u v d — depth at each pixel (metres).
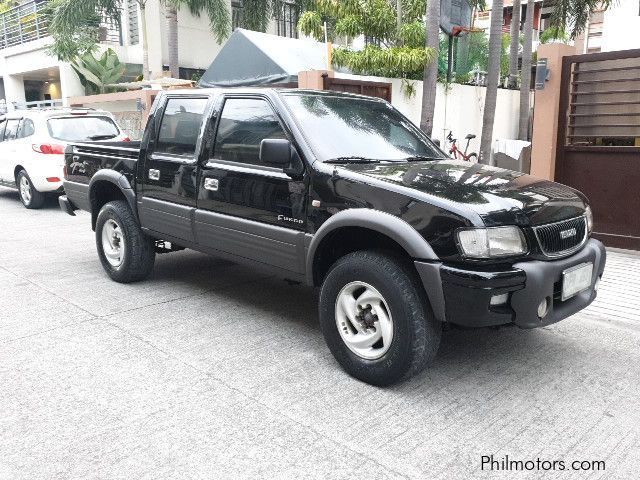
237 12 20.83
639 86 6.89
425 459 2.88
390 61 11.45
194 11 18.42
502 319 3.29
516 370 3.93
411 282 3.40
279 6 19.92
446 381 3.75
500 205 3.38
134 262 5.61
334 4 12.30
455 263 3.26
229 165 4.48
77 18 17.53
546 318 3.45
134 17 20.09
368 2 12.20
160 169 5.08
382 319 3.53
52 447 2.95
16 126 11.16
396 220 3.41
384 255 3.55
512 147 13.43
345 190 3.71
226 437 3.05
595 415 3.35
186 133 4.93
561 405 3.46
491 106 13.04
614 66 7.03
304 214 3.94
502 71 18.72
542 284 3.33
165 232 5.16
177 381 3.68
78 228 8.89
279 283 5.90
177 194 4.95
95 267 6.48
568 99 7.34
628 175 6.98
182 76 21.03
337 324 3.77
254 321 4.79
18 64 22.52
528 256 3.38
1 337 4.38
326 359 4.05
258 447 2.96
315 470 2.78
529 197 3.60
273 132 4.21
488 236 3.21
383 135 4.57
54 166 10.31
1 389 3.55
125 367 3.88
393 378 3.51
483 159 13.23
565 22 16.53
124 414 3.27
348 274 3.64
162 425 3.16
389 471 2.78
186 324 4.70
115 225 5.75
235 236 4.45
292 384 3.67
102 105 16.72
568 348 4.33
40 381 3.66
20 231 8.63
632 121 7.01
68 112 10.81
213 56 21.83
